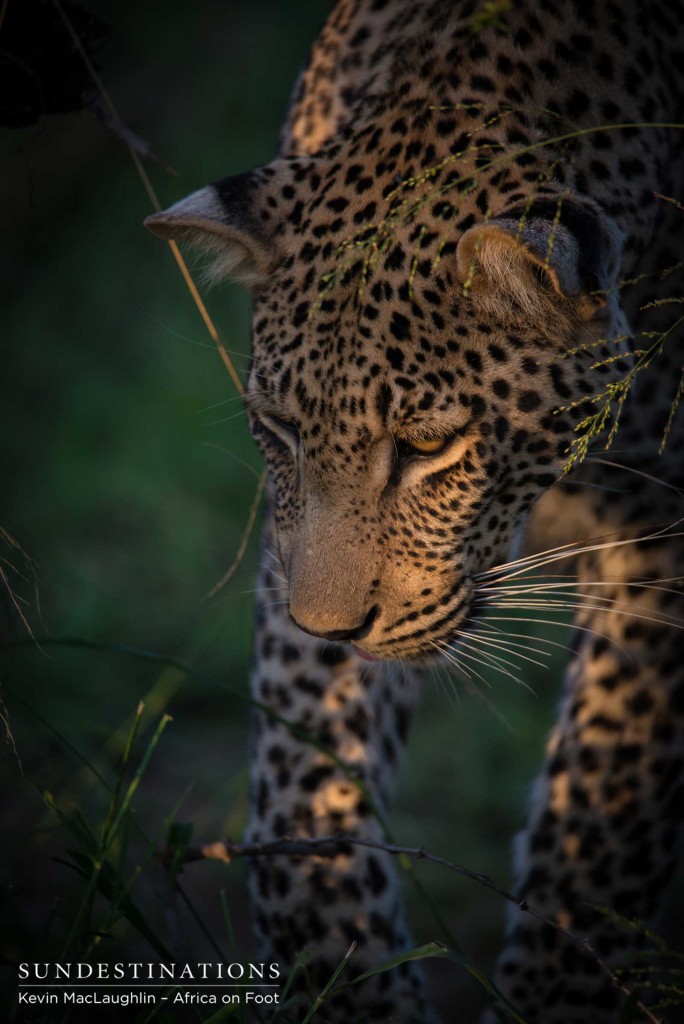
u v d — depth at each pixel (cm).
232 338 1375
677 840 648
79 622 1023
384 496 557
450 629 580
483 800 877
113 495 1212
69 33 605
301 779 633
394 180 557
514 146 555
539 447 561
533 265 514
